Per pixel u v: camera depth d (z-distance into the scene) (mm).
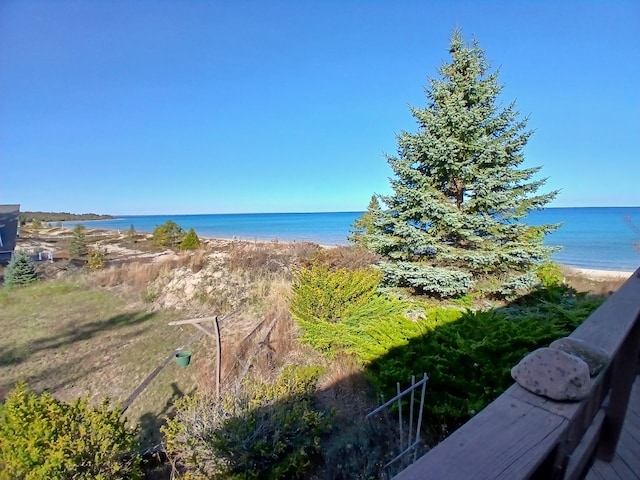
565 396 705
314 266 6461
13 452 2736
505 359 3285
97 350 7012
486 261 6301
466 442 629
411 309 6129
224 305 8898
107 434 3076
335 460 3371
